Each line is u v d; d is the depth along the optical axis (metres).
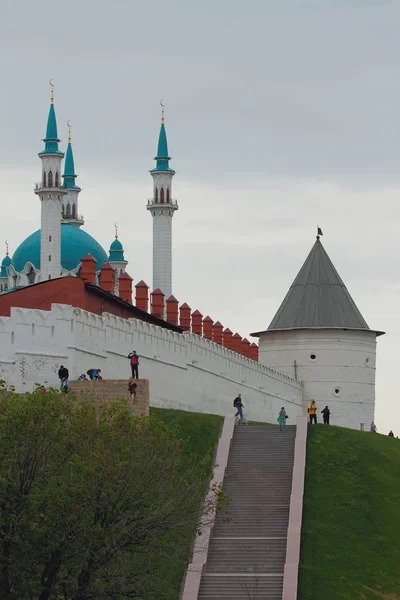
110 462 72.69
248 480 95.38
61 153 170.00
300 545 87.50
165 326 129.00
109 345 108.12
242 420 110.31
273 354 157.00
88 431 74.62
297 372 155.25
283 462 98.12
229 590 82.31
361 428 155.12
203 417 104.00
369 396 156.50
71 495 71.25
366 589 84.25
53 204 169.38
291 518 89.62
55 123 171.50
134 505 73.19
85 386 97.12
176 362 118.94
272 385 143.62
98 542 71.06
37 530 70.06
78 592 70.81
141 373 112.50
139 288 134.75
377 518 92.44
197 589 81.44
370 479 98.06
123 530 71.56
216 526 88.88
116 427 76.12
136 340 112.38
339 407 154.25
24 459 72.06
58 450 73.50
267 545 86.94
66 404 77.88
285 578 82.81
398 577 86.19
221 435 101.62
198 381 123.00
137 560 75.31
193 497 76.62
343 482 96.62
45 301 112.19
